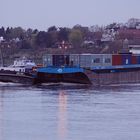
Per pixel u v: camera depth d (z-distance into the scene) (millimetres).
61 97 193875
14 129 133000
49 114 153750
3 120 144125
